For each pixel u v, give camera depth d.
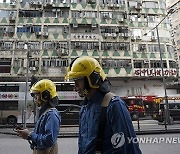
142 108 21.98
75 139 10.59
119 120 1.43
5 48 24.89
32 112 18.39
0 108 19.14
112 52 26.39
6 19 25.83
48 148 2.34
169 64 27.20
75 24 26.30
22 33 25.55
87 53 25.88
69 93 19.84
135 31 27.75
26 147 8.20
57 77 24.58
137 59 26.80
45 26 26.12
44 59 25.00
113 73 25.77
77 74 1.62
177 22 44.88
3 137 11.83
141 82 27.20
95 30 26.78
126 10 28.02
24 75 24.17
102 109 1.52
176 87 28.12
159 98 24.36
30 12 26.39
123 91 26.59
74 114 18.27
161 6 29.25
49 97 2.48
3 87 19.55
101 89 1.60
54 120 2.26
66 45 25.80
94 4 27.56
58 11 26.70
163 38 27.97
